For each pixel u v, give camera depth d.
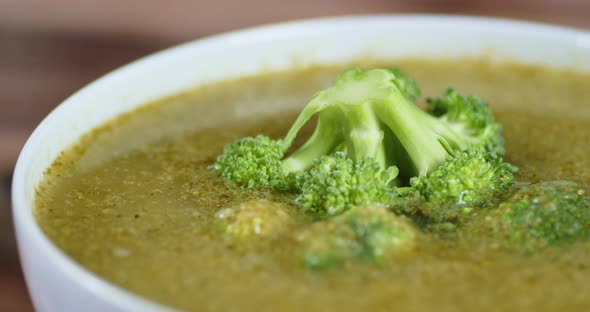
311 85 0.31
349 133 0.25
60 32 0.43
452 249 0.23
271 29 0.31
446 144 0.26
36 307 0.24
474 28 0.31
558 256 0.23
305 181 0.25
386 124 0.25
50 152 0.26
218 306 0.22
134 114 0.29
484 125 0.27
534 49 0.31
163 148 0.27
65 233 0.24
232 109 0.29
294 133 0.26
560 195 0.24
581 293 0.22
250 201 0.24
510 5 0.44
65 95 0.40
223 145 0.28
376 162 0.24
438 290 0.22
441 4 0.44
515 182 0.26
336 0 0.44
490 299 0.22
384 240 0.23
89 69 0.41
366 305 0.22
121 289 0.22
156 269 0.23
